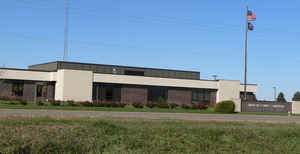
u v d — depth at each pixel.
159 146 15.67
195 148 16.02
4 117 20.75
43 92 57.47
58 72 55.97
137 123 21.20
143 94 61.94
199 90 66.00
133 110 37.50
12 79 55.31
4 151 12.84
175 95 64.25
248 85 70.44
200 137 17.86
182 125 21.27
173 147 15.82
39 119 20.03
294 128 22.45
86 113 29.62
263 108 49.16
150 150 15.06
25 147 13.40
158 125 20.61
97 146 14.80
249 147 17.23
